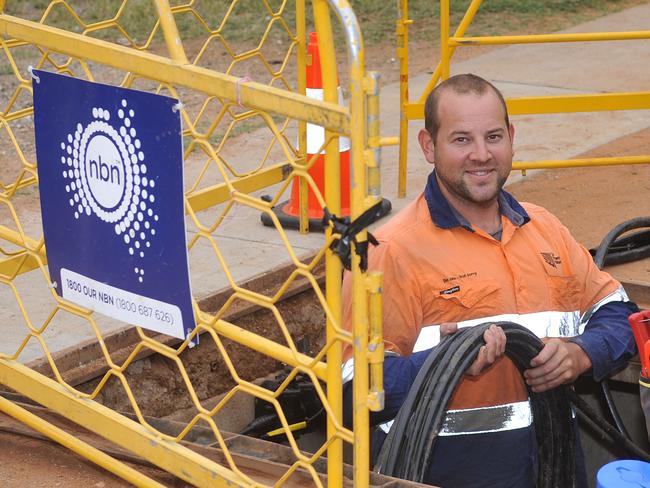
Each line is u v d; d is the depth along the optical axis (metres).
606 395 4.93
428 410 3.38
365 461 2.63
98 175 3.10
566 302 3.73
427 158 3.70
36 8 14.72
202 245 6.13
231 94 2.72
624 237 5.90
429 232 3.60
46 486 3.48
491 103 3.50
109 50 3.02
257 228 6.43
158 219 2.95
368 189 2.46
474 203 3.57
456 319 3.60
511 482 3.76
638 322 3.19
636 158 6.56
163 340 4.91
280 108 2.61
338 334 2.61
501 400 3.70
